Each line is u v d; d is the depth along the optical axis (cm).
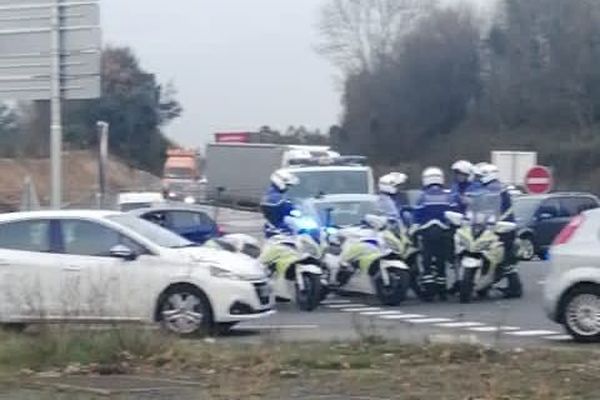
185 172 18925
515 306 5447
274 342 3597
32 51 5819
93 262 4272
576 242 4038
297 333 4281
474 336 3959
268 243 5419
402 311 5278
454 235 5619
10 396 2691
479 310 5278
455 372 2998
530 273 7488
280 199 5900
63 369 3112
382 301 5541
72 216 4362
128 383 2888
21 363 3166
